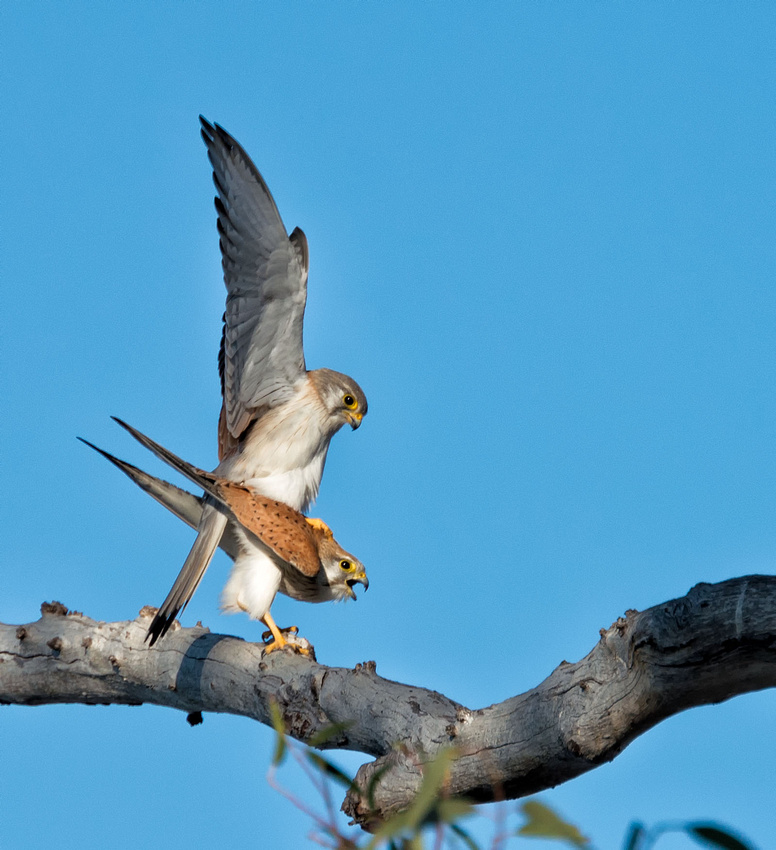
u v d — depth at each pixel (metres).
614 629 7.48
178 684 10.88
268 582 11.39
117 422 10.45
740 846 3.75
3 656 11.79
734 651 6.74
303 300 12.08
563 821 3.76
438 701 8.98
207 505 11.57
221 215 11.59
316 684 9.69
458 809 4.09
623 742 7.73
